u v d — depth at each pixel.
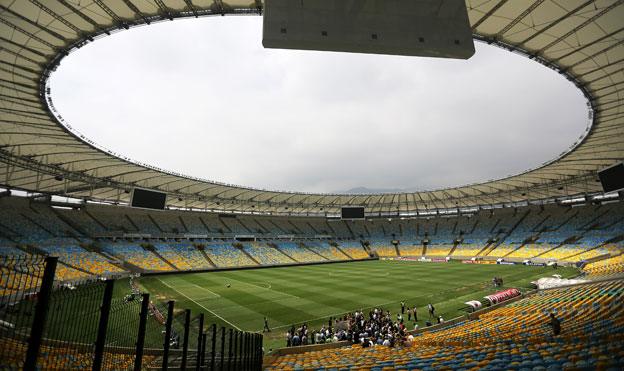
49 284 4.50
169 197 60.84
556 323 12.99
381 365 10.69
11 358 5.23
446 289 37.16
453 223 87.19
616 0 16.84
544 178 56.31
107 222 55.47
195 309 28.33
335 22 6.93
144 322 7.05
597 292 21.77
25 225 44.06
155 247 56.84
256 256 66.62
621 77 23.95
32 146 32.34
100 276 41.47
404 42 7.11
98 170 42.34
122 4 17.48
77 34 19.45
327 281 44.09
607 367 6.38
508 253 65.81
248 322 24.91
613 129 32.59
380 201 82.12
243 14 18.56
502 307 26.81
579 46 20.91
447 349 12.95
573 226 64.75
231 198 66.88
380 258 83.62
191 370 10.72
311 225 88.88
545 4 17.25
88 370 7.13
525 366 7.94
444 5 7.49
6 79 21.89
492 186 64.06
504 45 21.30
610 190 38.66
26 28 18.31
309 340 21.20
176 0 17.33
